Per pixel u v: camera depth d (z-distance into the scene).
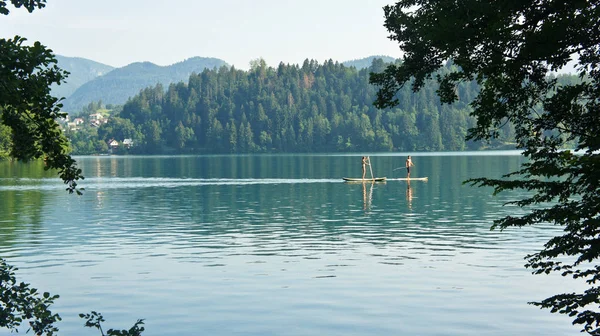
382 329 17.17
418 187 66.62
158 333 16.91
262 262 25.91
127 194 61.12
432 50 12.07
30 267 25.06
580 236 10.84
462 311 18.70
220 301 19.98
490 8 9.97
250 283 22.27
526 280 22.16
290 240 31.58
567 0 10.02
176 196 58.62
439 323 17.61
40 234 33.97
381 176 89.25
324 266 25.02
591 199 10.55
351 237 32.41
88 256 27.38
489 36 9.81
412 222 38.12
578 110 10.84
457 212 43.22
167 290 21.34
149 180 85.56
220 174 100.00
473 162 134.38
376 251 28.17
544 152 11.12
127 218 41.25
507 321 17.72
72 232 34.69
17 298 9.38
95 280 22.80
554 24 9.62
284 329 17.22
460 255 26.91
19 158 8.70
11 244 30.62
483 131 11.73
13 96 8.23
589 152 10.29
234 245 30.16
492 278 22.59
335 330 17.11
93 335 16.62
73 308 19.23
